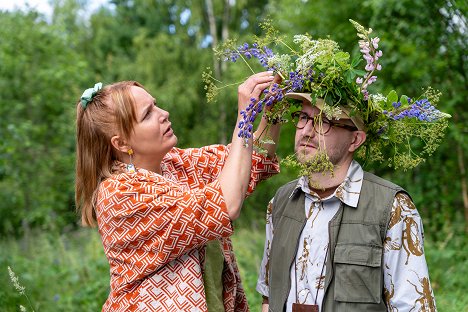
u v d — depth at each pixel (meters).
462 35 6.12
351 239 2.20
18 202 10.84
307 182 2.35
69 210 12.50
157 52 17.53
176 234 2.18
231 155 2.24
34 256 7.06
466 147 6.14
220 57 2.31
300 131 2.27
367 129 2.31
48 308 5.29
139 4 22.66
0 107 10.87
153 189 2.22
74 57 12.42
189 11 19.36
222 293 2.44
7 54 11.31
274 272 2.36
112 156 2.40
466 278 5.02
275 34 2.34
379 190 2.23
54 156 11.98
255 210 11.87
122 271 2.27
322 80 2.15
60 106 11.79
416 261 2.16
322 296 2.22
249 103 2.24
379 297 2.14
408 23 6.45
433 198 6.82
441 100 6.31
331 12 8.20
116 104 2.31
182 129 16.25
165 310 2.22
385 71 6.74
